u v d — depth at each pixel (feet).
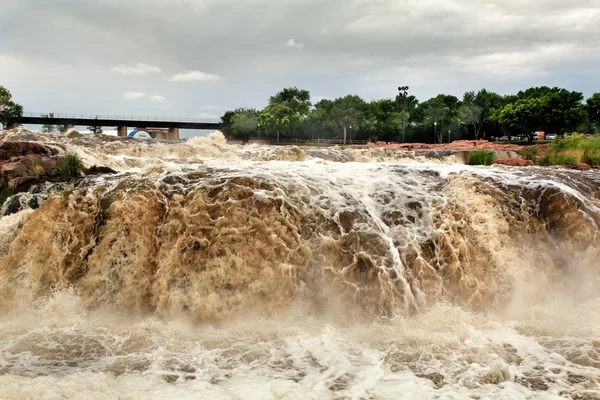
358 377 26.45
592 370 27.43
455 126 262.88
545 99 211.82
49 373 26.21
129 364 27.58
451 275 38.45
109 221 37.60
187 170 44.06
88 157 55.21
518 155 100.48
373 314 35.06
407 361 28.55
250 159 80.64
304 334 32.27
